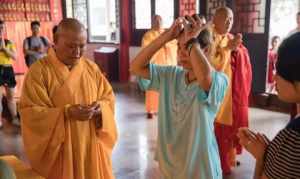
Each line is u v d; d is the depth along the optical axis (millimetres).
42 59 1605
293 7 5484
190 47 1435
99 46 8383
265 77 5289
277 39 5363
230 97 2820
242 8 5406
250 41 5391
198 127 1494
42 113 1518
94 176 1658
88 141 1642
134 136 4027
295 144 796
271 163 845
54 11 8453
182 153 1531
